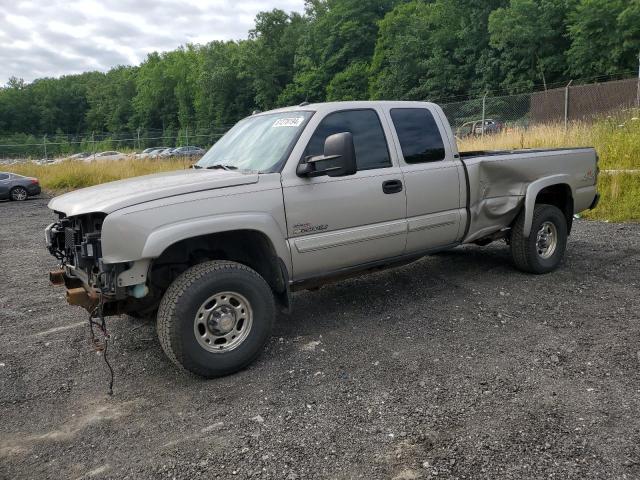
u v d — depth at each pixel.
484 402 3.31
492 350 4.07
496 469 2.68
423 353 4.07
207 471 2.79
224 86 85.94
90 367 4.19
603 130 12.59
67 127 117.94
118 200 3.57
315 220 4.29
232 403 3.48
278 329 4.72
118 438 3.16
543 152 5.91
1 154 38.22
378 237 4.68
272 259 4.11
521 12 49.31
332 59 74.06
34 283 6.96
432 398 3.39
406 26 62.78
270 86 82.75
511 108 19.05
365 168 4.64
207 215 3.76
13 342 4.79
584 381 3.51
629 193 9.62
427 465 2.74
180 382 3.84
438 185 5.07
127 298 3.98
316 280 4.54
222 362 3.79
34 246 9.84
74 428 3.30
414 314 4.93
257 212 3.97
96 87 113.75
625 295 5.15
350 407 3.34
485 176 5.47
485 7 54.84
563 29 48.88
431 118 5.22
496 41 52.31
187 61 100.56
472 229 5.46
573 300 5.09
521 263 5.89
